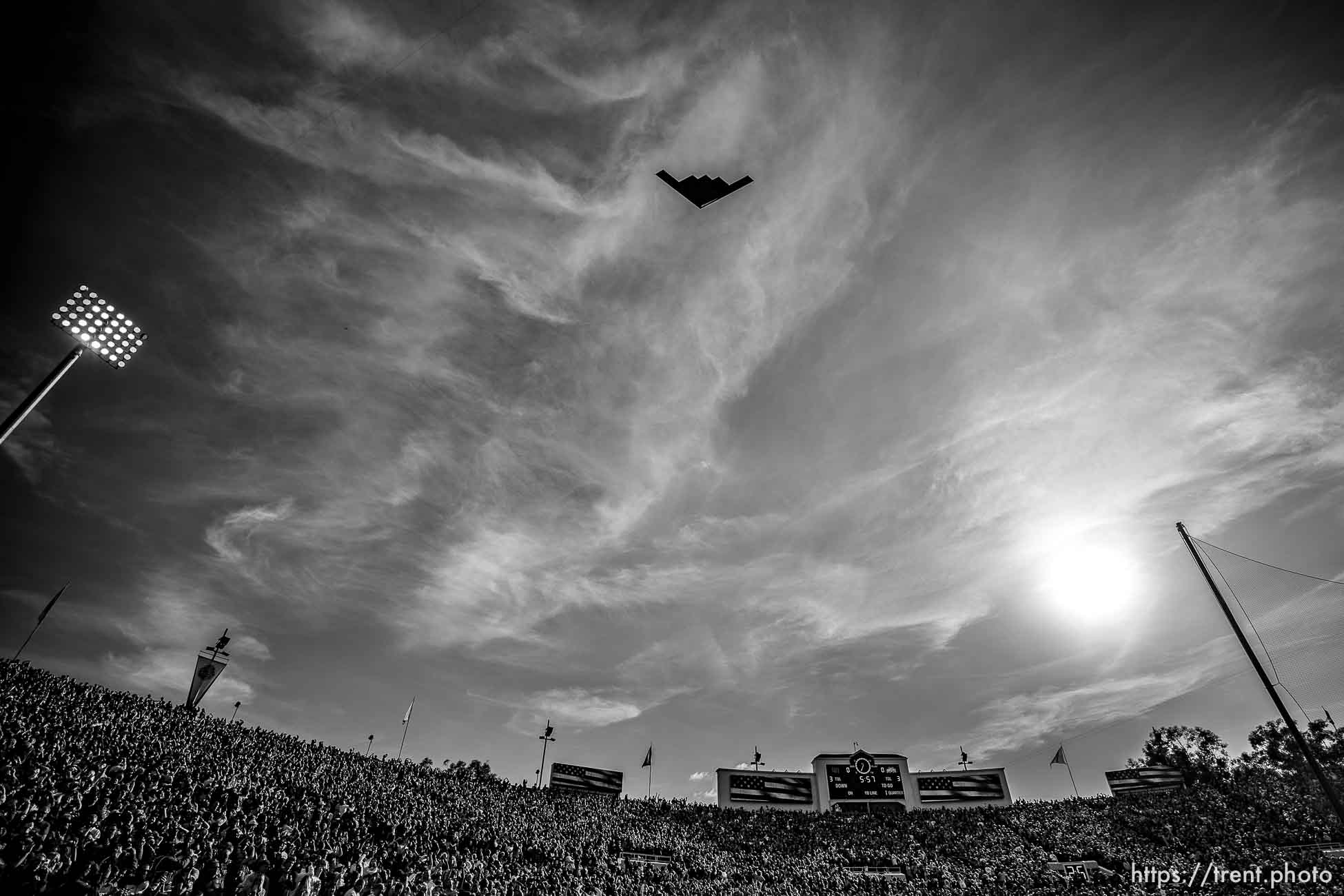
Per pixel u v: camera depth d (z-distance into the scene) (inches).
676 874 1836.9
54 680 1551.4
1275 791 2551.7
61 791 872.3
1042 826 2497.5
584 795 2716.5
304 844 1065.5
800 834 2544.3
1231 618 1133.1
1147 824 2394.2
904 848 2359.7
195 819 958.4
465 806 1955.0
